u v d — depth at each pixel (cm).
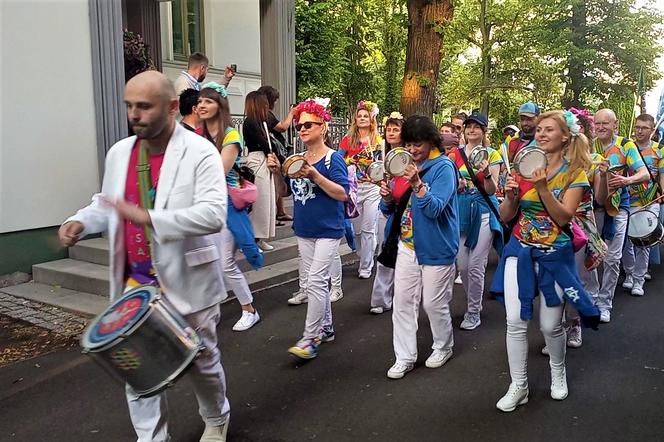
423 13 1208
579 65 2480
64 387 411
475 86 2672
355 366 445
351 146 671
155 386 262
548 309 361
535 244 354
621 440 335
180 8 1313
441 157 410
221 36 1382
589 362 452
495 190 510
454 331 524
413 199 407
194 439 341
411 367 430
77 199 690
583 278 514
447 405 379
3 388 410
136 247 285
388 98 3155
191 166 275
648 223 581
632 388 403
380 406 379
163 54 1284
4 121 620
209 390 311
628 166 581
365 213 684
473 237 509
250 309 530
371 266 709
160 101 263
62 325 527
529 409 373
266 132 634
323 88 2058
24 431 354
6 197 627
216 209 271
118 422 363
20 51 627
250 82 1462
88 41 689
